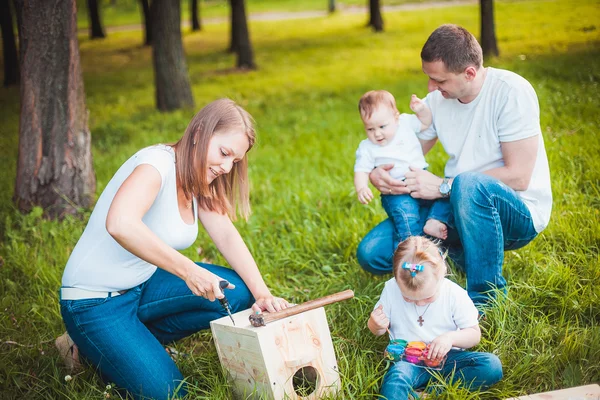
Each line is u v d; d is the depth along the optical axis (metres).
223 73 16.83
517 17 18.80
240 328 2.90
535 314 3.61
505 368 3.17
